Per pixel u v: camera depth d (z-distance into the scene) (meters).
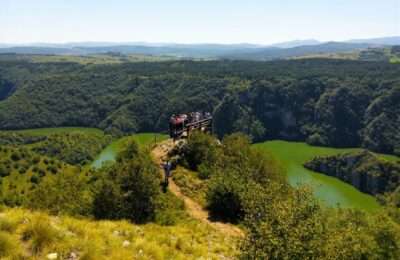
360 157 137.75
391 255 29.23
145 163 23.44
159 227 16.64
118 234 13.24
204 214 23.30
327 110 197.00
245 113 199.88
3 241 9.26
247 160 34.25
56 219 12.91
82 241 10.71
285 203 11.68
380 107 181.88
